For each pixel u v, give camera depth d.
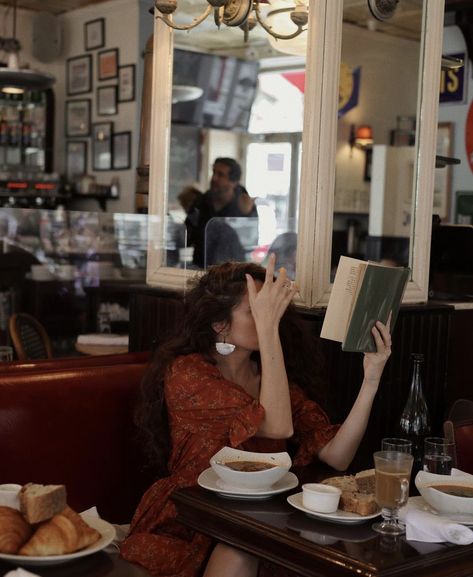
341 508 1.93
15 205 8.24
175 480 2.32
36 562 1.57
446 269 4.20
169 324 3.42
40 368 2.64
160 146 3.64
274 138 4.42
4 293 4.52
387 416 3.06
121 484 2.63
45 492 1.60
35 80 6.08
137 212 4.68
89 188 8.29
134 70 8.06
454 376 3.59
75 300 4.49
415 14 3.31
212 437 2.30
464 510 1.87
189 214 4.80
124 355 2.84
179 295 3.37
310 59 2.91
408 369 3.12
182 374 2.34
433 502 1.91
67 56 8.82
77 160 8.79
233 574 1.98
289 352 2.62
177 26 3.55
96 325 4.47
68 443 2.51
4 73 5.95
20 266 4.50
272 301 2.31
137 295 3.60
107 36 8.34
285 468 2.04
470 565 1.73
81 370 2.60
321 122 2.90
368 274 2.20
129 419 2.65
